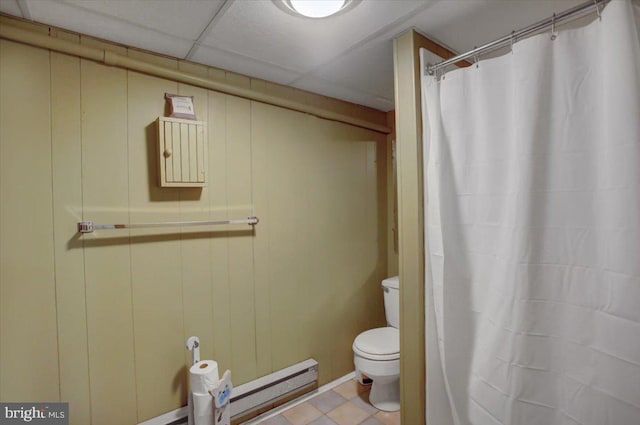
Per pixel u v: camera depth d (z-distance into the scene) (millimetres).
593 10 1137
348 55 1811
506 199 1347
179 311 1780
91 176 1531
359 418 2076
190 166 1721
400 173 1698
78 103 1502
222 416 1674
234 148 1983
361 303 2697
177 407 1769
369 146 2764
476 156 1452
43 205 1423
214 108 1907
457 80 1494
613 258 1058
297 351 2285
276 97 2127
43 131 1424
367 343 2186
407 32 1595
